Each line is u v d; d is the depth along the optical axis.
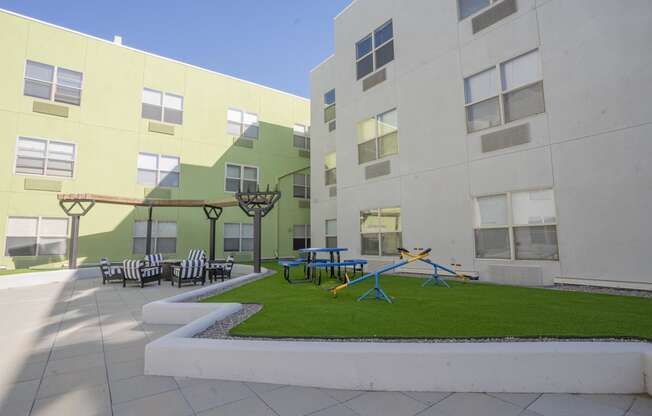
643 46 5.82
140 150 14.64
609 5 6.20
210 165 16.44
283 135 19.09
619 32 6.08
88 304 7.14
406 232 9.66
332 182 14.34
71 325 5.36
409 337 3.51
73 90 13.34
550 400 2.65
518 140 7.34
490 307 4.86
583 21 6.50
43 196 12.42
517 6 7.49
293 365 3.06
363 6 11.59
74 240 11.52
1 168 11.81
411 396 2.77
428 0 9.41
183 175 15.62
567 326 3.71
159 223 14.84
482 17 8.14
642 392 2.73
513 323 3.91
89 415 2.55
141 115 14.78
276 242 17.98
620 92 6.02
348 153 11.90
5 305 7.04
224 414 2.54
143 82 14.98
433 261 8.88
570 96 6.61
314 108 15.67
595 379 2.75
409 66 9.84
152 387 3.03
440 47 9.03
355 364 2.95
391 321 4.22
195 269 10.09
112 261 13.59
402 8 10.17
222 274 10.98
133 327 5.22
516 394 2.75
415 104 9.62
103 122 13.87
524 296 5.66
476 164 8.09
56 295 8.31
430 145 9.14
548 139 6.87
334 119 14.34
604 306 4.71
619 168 5.98
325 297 6.23
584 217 6.34
